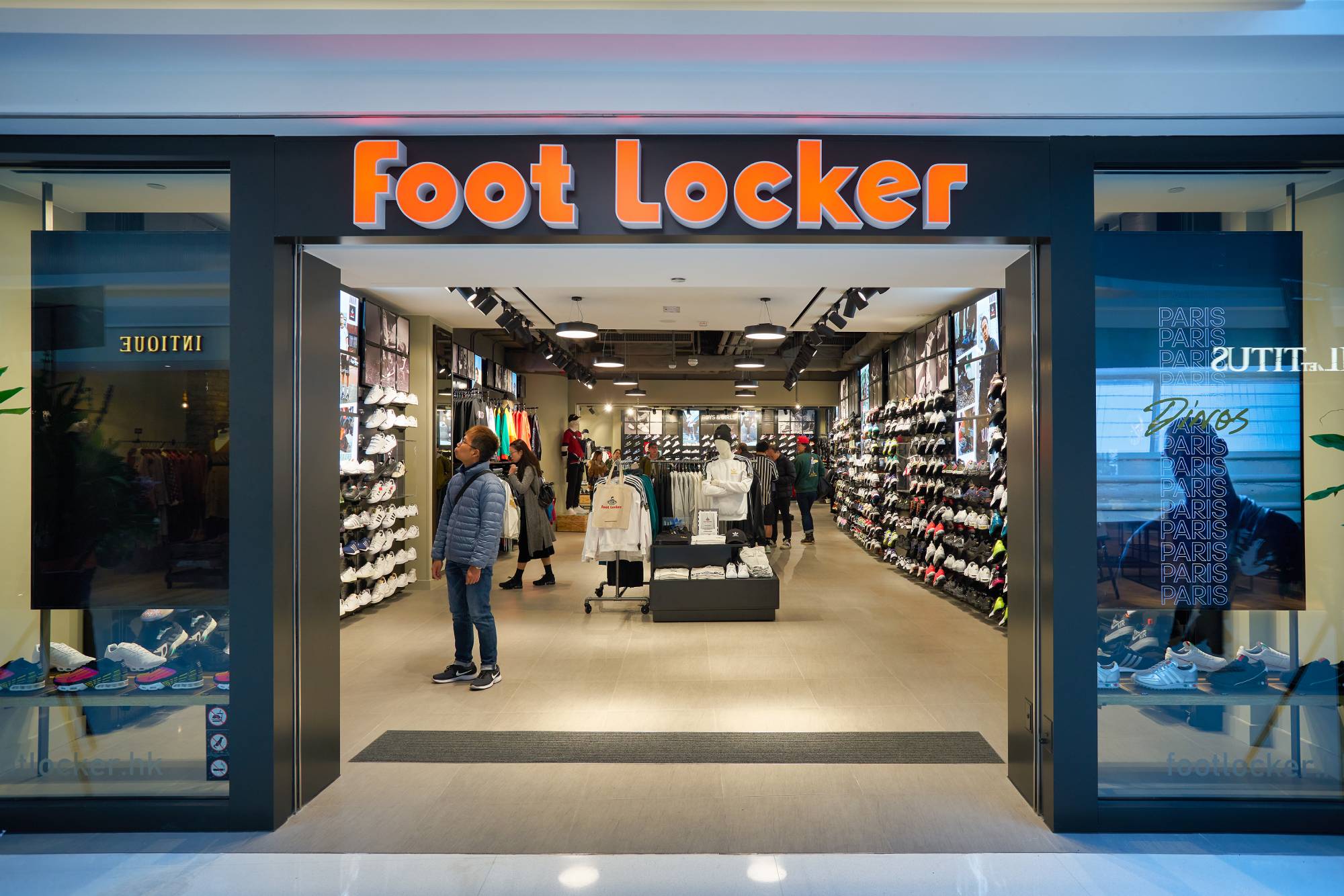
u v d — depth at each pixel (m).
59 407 3.05
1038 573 3.00
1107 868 2.64
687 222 2.90
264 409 2.90
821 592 7.83
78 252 3.05
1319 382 3.05
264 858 2.69
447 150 2.93
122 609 3.02
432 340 8.16
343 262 3.41
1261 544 3.04
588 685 4.67
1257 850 2.77
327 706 3.26
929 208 2.88
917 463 8.44
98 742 3.03
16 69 2.74
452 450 8.77
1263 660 3.03
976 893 2.48
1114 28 2.48
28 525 3.06
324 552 3.25
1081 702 2.89
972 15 2.45
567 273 3.79
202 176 3.03
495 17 2.46
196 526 3.00
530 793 3.18
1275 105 2.76
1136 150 2.91
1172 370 3.03
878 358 11.27
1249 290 3.05
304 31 2.49
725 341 14.42
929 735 3.82
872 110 2.76
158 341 3.03
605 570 9.48
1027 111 2.76
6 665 3.05
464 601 4.73
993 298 6.50
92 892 2.49
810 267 3.62
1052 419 2.90
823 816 2.98
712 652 5.45
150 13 2.44
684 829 2.88
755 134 2.94
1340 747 3.05
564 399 16.55
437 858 2.69
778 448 20.62
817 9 2.45
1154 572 3.01
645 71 2.70
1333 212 3.04
